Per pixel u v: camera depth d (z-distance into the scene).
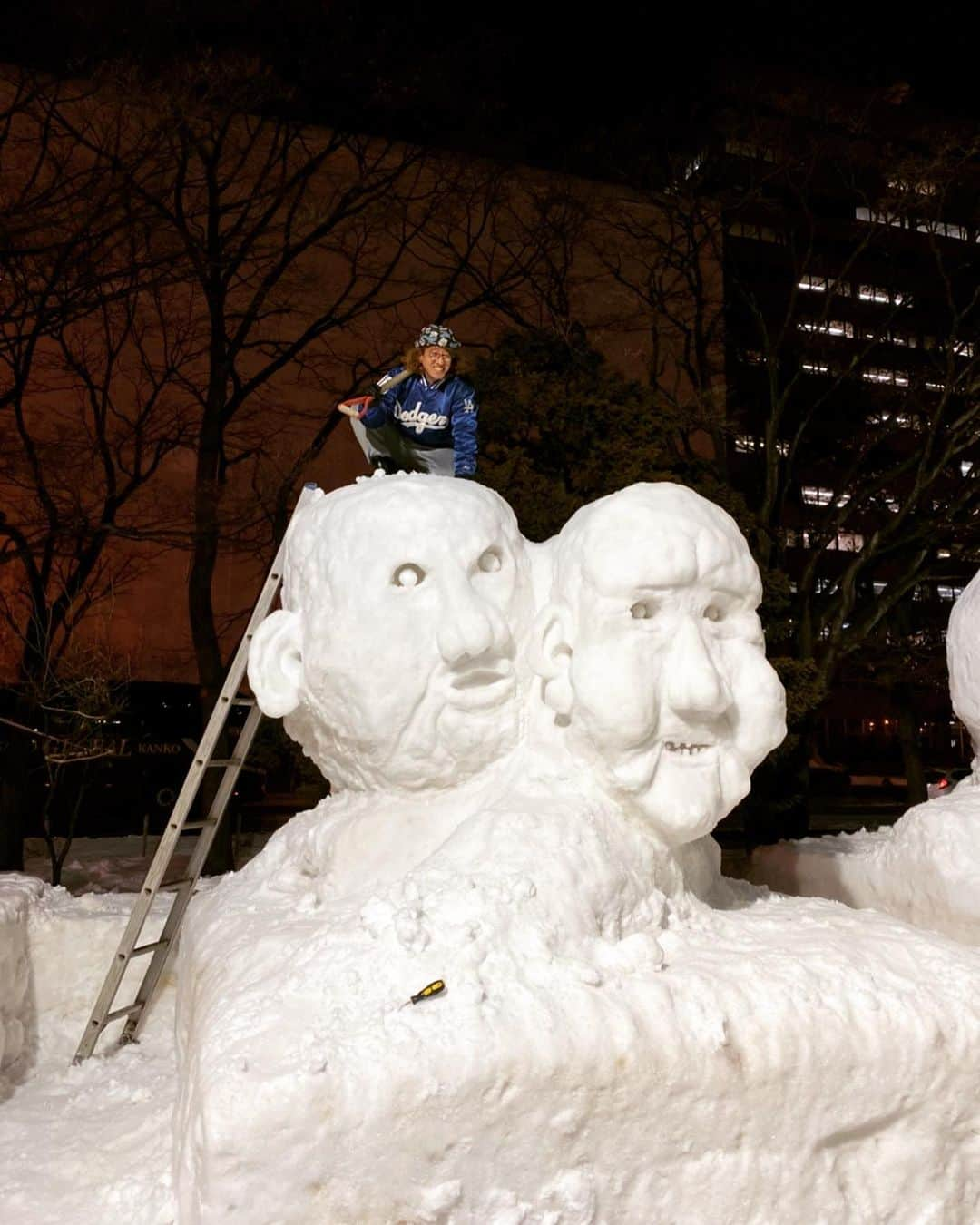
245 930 4.46
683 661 4.22
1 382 18.92
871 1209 3.60
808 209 20.83
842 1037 3.55
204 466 15.70
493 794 4.52
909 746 21.31
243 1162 3.13
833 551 29.02
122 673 14.70
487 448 13.47
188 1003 4.61
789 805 15.20
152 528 16.00
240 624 20.73
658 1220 3.41
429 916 3.71
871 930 4.36
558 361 14.48
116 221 14.88
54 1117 4.93
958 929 6.06
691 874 4.91
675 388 19.20
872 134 19.88
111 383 20.16
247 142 18.72
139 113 15.08
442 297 21.97
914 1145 3.65
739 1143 3.48
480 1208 3.26
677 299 20.48
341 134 17.78
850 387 21.78
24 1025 5.95
